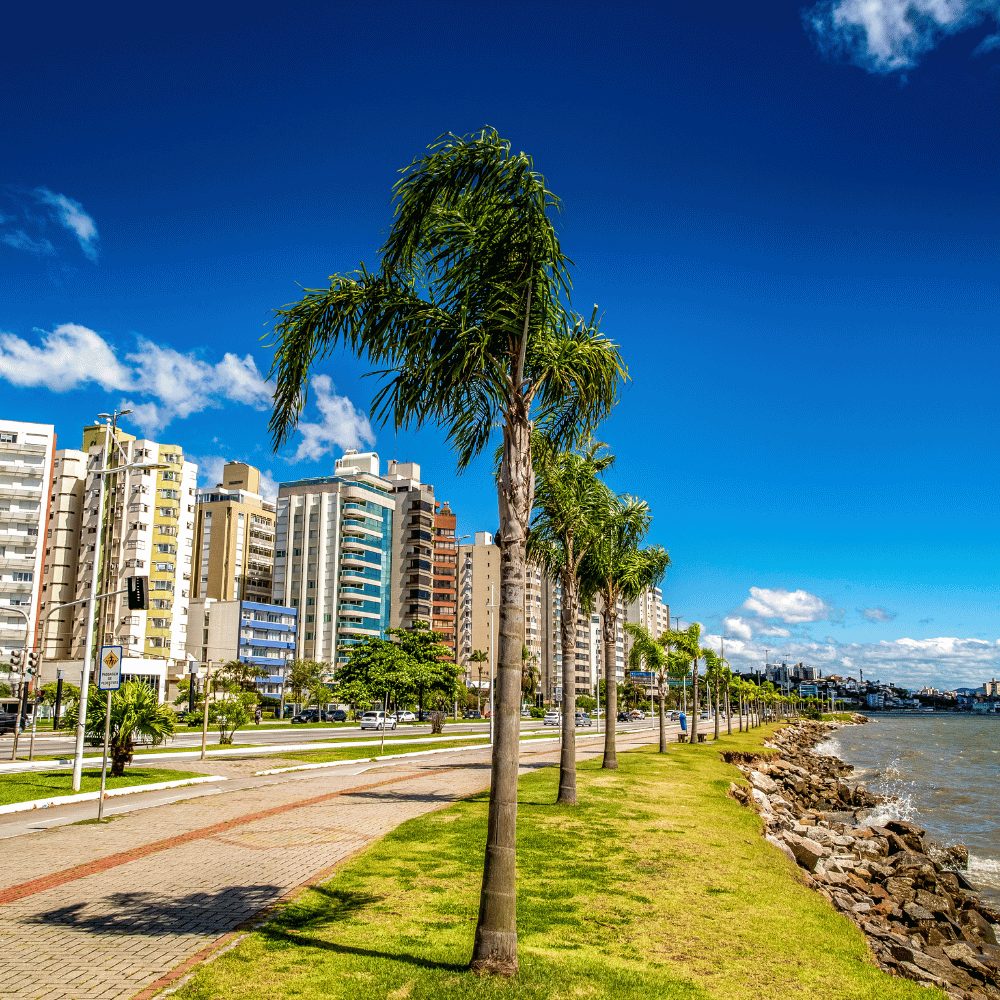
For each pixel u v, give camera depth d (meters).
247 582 142.50
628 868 13.51
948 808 44.84
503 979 7.82
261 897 10.70
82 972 7.68
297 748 41.75
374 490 138.38
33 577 95.75
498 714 8.57
